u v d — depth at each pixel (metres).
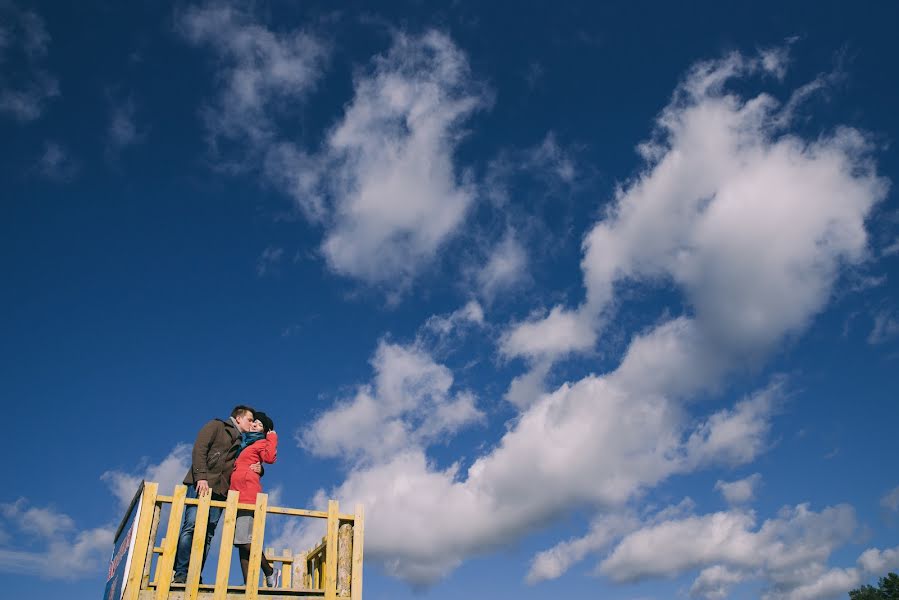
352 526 8.64
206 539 8.38
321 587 9.88
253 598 7.68
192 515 8.27
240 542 8.20
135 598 7.16
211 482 8.59
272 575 9.45
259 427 9.61
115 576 8.73
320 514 8.48
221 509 8.53
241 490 8.80
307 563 10.68
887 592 66.44
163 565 7.42
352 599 8.12
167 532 7.59
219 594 7.50
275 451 9.48
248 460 9.05
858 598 68.12
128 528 8.30
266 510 8.16
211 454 8.77
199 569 7.59
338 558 8.39
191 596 7.40
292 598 7.94
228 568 7.69
